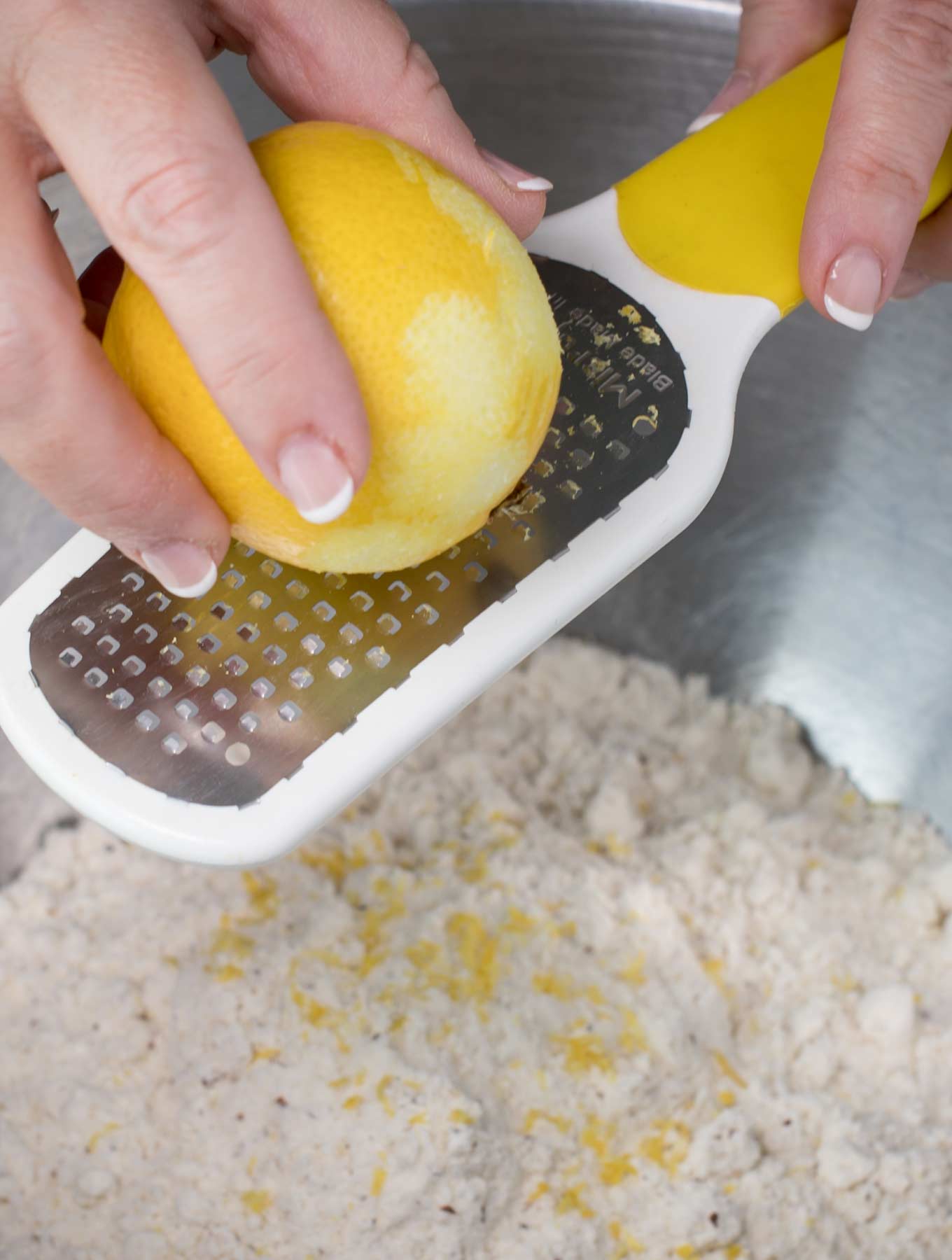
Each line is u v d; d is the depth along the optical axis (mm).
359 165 284
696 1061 490
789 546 615
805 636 637
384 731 307
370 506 287
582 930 523
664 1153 476
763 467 593
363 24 331
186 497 287
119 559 330
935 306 498
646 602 654
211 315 260
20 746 310
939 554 565
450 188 294
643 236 363
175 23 278
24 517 548
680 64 501
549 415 305
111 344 293
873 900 560
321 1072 461
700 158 372
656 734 650
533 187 340
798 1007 516
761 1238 462
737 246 360
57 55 271
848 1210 470
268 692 312
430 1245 437
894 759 617
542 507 327
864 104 351
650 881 541
